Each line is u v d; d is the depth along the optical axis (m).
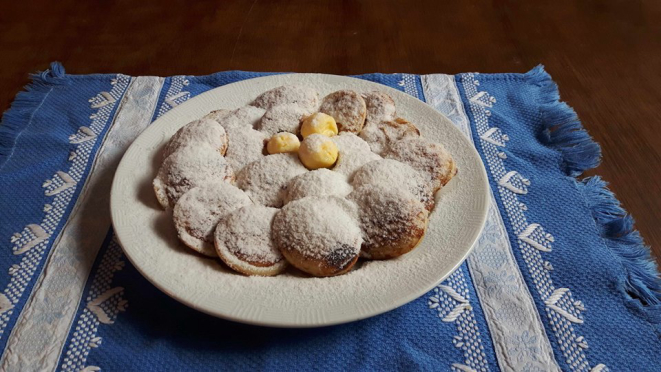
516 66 0.57
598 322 0.32
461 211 0.35
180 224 0.33
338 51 0.59
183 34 0.62
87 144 0.44
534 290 0.33
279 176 0.37
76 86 0.50
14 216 0.38
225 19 0.64
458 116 0.47
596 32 0.63
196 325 0.31
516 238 0.37
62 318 0.31
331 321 0.28
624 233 0.37
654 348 0.31
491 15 0.66
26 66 0.56
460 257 0.32
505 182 0.41
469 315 0.32
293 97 0.44
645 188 0.42
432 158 0.37
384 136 0.40
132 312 0.32
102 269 0.34
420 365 0.29
